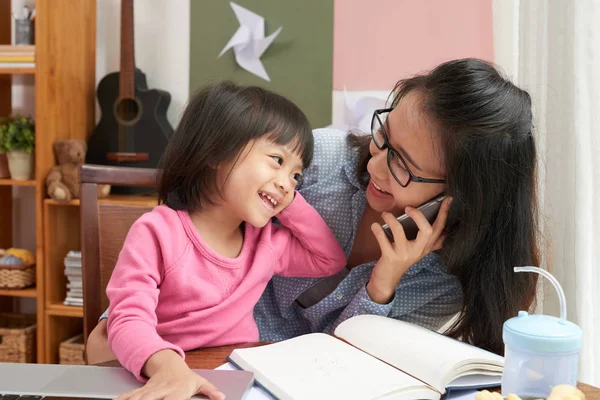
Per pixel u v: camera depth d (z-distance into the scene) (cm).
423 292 107
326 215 112
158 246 88
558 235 114
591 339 110
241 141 89
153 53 230
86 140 230
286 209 102
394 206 101
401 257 95
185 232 92
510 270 91
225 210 93
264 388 67
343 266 107
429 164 87
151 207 117
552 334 55
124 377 69
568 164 113
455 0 215
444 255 97
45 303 208
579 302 110
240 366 74
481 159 83
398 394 64
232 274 94
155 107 218
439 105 83
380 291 98
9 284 208
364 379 67
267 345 83
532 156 88
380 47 220
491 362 71
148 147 219
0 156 216
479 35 214
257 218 91
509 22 142
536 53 122
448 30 216
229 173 89
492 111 82
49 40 204
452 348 74
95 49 233
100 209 115
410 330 82
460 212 90
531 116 87
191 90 229
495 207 88
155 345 70
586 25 110
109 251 115
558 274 114
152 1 229
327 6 222
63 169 204
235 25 226
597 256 110
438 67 89
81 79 225
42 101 202
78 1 219
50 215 206
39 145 202
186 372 65
